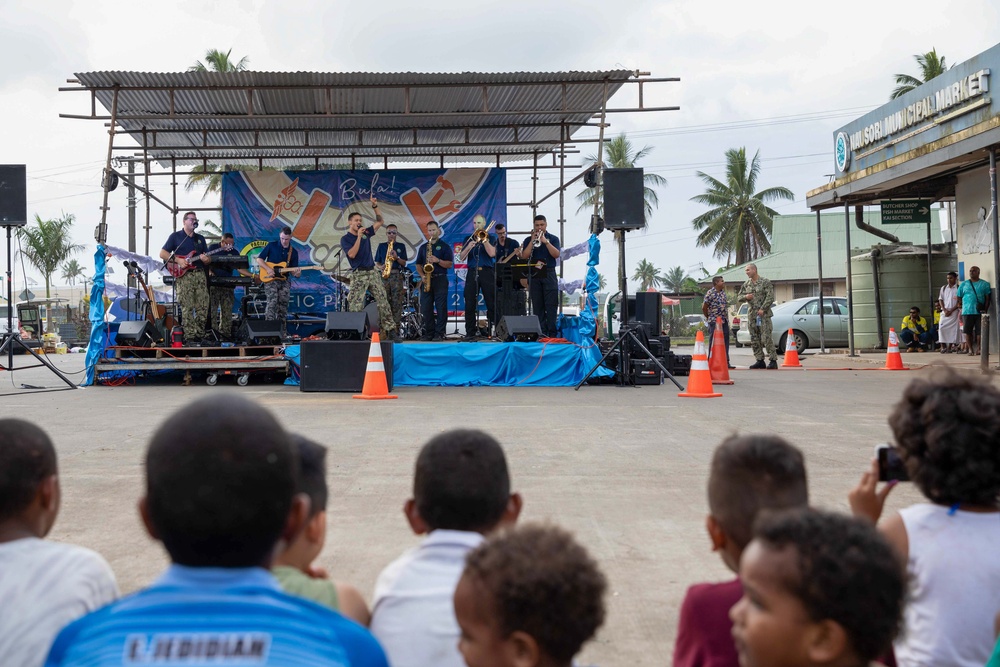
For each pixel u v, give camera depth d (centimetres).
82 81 1244
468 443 203
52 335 3056
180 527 123
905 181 1689
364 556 381
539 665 130
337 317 1134
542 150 1684
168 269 1293
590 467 562
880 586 114
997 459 192
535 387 1180
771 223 5147
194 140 1598
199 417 128
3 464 181
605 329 1504
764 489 183
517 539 134
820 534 118
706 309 1603
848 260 1858
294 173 1609
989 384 205
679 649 191
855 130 1841
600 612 132
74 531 419
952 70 1477
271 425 131
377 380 1010
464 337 1388
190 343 1275
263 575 130
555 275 1333
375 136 1609
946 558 193
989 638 190
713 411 854
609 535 410
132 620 123
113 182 1262
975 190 1730
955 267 2011
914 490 495
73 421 795
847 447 630
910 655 199
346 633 129
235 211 1603
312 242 1605
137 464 577
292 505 133
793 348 1625
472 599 133
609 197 1120
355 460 590
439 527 200
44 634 170
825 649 115
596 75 1263
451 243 1619
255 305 1482
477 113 1283
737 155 5206
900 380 1260
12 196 1166
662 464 571
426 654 182
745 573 122
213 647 120
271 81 1272
